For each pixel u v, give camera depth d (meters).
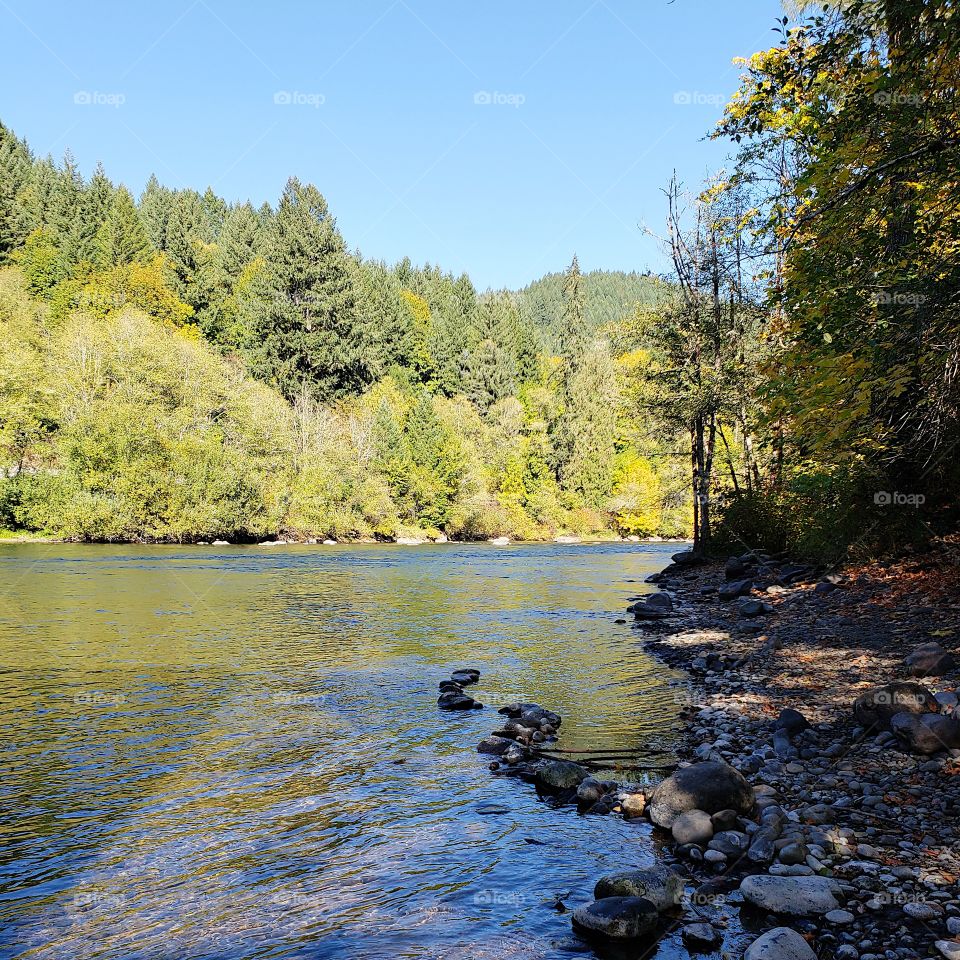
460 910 4.85
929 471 12.53
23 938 4.47
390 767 7.61
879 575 14.98
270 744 8.30
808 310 9.64
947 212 9.19
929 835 5.54
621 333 29.09
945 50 8.45
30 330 69.62
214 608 19.06
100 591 22.28
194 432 56.28
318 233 81.88
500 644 14.36
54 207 102.69
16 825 6.11
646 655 13.23
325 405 74.62
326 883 5.20
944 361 8.87
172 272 95.62
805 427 9.80
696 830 5.81
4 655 12.85
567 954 4.34
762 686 10.29
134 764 7.61
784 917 4.66
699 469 28.31
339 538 59.06
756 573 20.92
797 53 9.37
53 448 55.47
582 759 7.83
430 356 99.88
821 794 6.48
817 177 9.69
